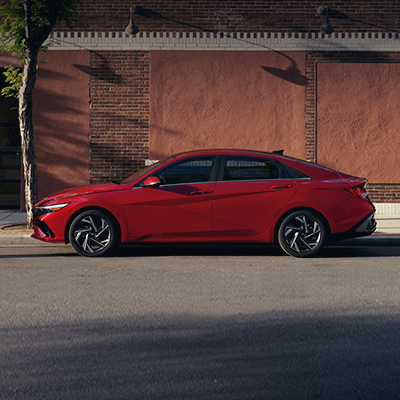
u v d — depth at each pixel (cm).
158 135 1495
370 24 1485
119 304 590
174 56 1486
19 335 489
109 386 384
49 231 877
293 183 871
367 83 1485
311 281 703
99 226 874
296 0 1480
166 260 857
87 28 1478
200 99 1489
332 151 1491
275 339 482
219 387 383
